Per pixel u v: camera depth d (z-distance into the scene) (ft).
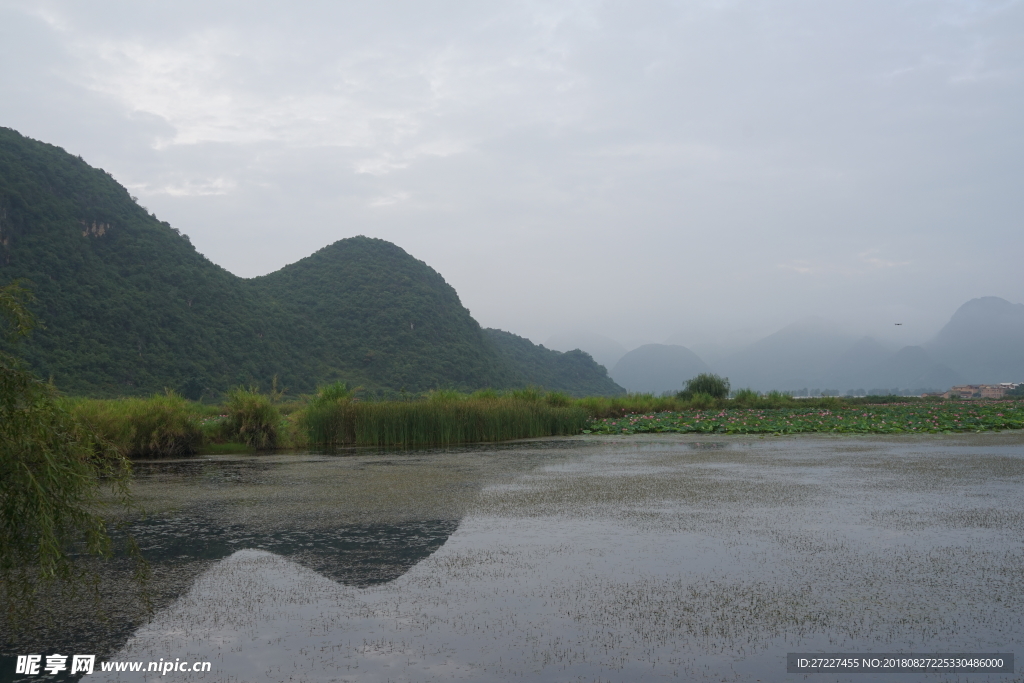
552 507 31.68
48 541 15.14
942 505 31.14
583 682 13.82
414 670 14.42
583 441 70.64
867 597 18.52
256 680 14.06
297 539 25.95
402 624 17.01
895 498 33.04
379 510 31.63
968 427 82.84
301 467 49.78
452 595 19.08
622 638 15.99
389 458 55.62
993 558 22.13
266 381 239.30
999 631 16.25
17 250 203.10
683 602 18.29
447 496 35.27
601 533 26.16
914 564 21.54
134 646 15.90
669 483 38.65
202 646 15.85
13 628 17.06
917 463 47.21
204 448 65.77
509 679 13.96
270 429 68.23
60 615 17.92
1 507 15.33
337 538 26.03
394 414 70.95
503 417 75.61
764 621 16.93
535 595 18.98
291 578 20.93
